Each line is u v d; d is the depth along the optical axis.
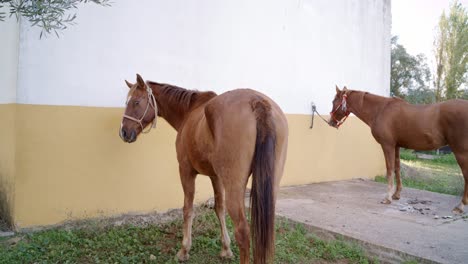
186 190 3.36
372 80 8.20
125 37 4.58
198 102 3.41
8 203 4.00
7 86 4.07
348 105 6.09
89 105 4.33
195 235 4.12
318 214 4.69
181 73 5.11
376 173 8.25
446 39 18.06
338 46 7.38
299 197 5.70
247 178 2.57
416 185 7.54
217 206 3.48
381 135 5.52
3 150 4.15
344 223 4.30
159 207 4.87
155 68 4.85
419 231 4.02
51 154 4.07
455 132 4.80
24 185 3.91
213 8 5.40
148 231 4.19
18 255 3.35
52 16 2.57
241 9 5.75
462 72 17.72
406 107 5.35
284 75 6.46
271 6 6.17
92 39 4.32
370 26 8.04
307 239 4.00
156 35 4.84
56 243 3.72
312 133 6.93
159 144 4.84
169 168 4.93
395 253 3.42
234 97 2.73
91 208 4.35
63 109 4.13
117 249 3.65
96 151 4.37
